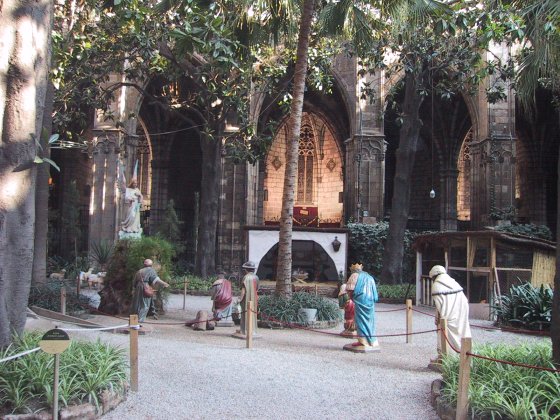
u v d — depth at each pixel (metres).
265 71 23.44
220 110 24.89
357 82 29.80
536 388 6.06
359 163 29.22
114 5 17.25
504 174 28.80
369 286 11.07
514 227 26.39
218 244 28.97
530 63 8.40
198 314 13.65
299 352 10.70
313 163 41.94
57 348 5.61
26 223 7.29
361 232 26.56
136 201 24.06
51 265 28.98
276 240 21.69
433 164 38.22
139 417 6.38
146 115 39.00
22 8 7.06
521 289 14.61
